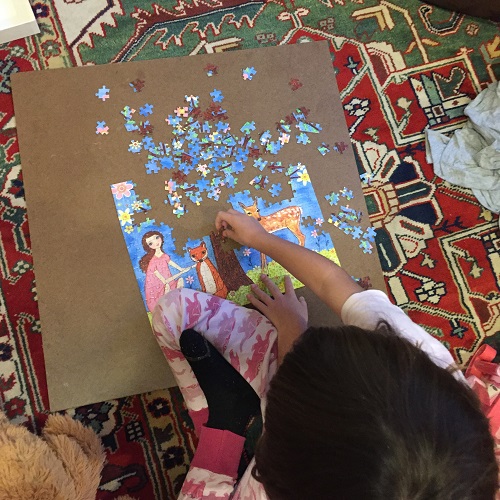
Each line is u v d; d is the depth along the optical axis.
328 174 1.27
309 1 1.36
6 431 1.00
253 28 1.32
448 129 1.35
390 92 1.34
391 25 1.37
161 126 1.22
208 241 1.19
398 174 1.31
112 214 1.17
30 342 1.12
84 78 1.21
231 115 1.25
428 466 0.50
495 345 1.27
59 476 0.96
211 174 1.21
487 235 1.31
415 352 0.59
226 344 1.10
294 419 0.55
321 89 1.31
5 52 1.21
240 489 0.93
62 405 1.11
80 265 1.15
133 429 1.14
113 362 1.14
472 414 0.56
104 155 1.19
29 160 1.17
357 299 0.83
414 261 1.28
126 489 1.12
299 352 0.60
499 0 1.26
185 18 1.30
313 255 0.98
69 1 1.26
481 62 1.38
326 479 0.52
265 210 1.22
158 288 1.16
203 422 1.11
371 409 0.52
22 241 1.15
